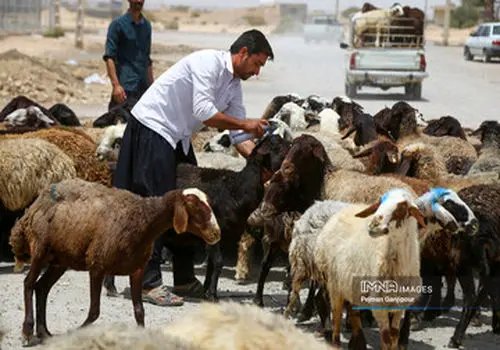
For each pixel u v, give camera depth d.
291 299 9.19
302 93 40.06
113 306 10.09
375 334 9.62
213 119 9.89
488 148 13.74
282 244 10.35
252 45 10.05
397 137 15.06
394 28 40.56
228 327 2.81
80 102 33.53
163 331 2.77
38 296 8.72
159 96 10.11
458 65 61.59
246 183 10.52
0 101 31.70
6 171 11.23
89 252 8.38
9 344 8.55
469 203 9.30
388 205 7.19
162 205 8.39
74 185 8.65
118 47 16.53
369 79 39.03
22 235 8.73
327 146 12.73
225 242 10.89
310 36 90.62
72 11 141.25
